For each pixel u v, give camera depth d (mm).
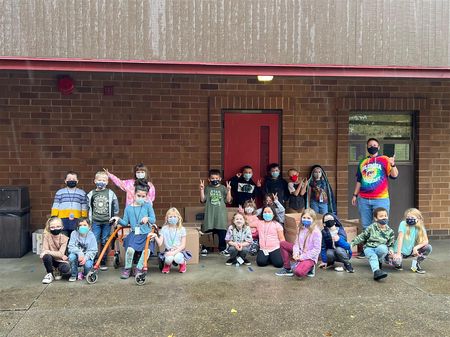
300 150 8266
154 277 5973
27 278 5906
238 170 8234
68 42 5938
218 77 8023
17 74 7629
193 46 6109
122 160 7887
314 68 6172
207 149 8070
